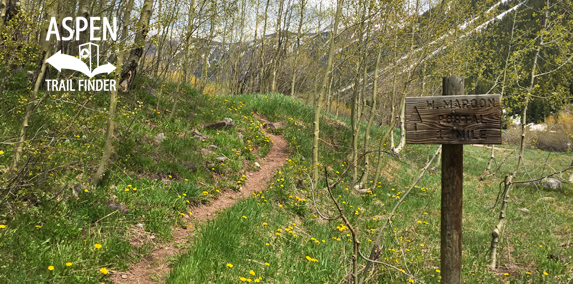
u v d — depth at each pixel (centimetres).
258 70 3009
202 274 390
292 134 1309
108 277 369
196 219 582
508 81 1284
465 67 1280
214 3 998
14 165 420
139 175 664
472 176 1628
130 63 1059
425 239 675
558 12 1153
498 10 1077
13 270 316
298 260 489
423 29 1009
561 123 3256
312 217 683
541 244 695
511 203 1052
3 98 626
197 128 1070
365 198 905
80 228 416
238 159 945
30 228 390
